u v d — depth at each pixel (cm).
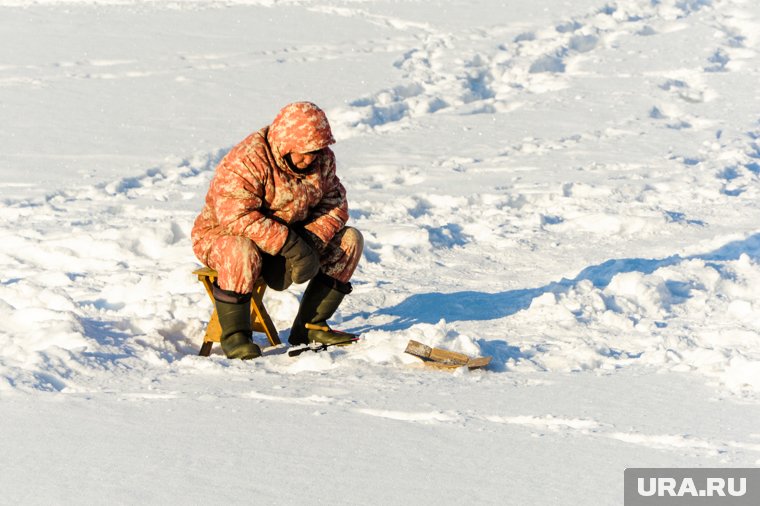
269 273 991
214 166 2195
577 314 1120
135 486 582
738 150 2264
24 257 1503
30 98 2791
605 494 569
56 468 614
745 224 1653
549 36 3909
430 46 3662
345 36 3847
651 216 1666
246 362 956
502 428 706
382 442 668
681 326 1072
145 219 1714
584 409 756
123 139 2364
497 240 1573
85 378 867
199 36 3803
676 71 3306
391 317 1162
